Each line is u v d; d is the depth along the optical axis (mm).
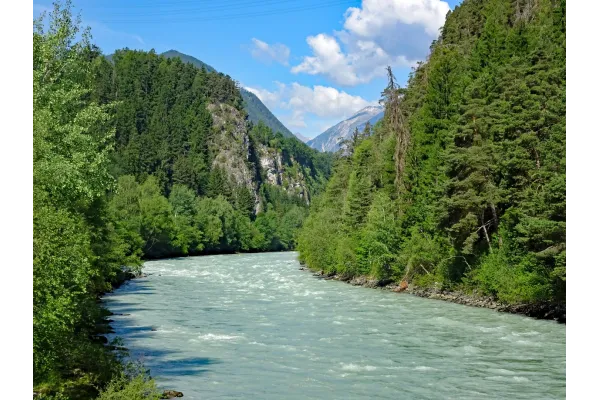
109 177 23938
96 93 195875
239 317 35031
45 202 17688
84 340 19562
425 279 48938
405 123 64438
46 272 14711
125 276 60812
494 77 48812
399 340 27719
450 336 28578
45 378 15836
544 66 40000
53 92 22547
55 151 21828
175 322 33062
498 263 39312
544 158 36438
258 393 18953
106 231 46625
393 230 54188
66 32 24234
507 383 19875
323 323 32875
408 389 19328
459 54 70312
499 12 69938
